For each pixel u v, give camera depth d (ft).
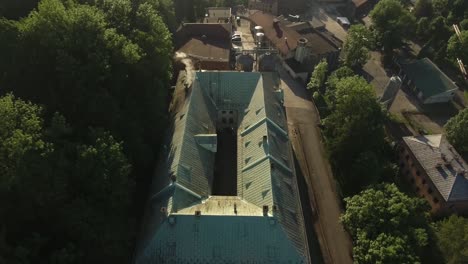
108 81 217.97
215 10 458.50
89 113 199.93
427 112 360.48
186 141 220.43
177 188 192.54
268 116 238.89
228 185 246.68
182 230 181.27
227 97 269.85
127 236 183.01
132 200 217.15
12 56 198.08
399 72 408.87
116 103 212.02
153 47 251.19
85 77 199.31
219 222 181.98
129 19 259.80
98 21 216.13
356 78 291.58
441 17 447.01
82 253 162.71
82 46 205.98
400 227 203.72
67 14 211.20
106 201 180.04
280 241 180.96
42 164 159.94
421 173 265.75
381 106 286.25
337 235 238.68
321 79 346.33
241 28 463.01
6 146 155.84
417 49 457.27
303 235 195.52
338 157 277.64
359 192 254.27
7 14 241.14
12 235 162.30
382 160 284.00
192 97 249.14
